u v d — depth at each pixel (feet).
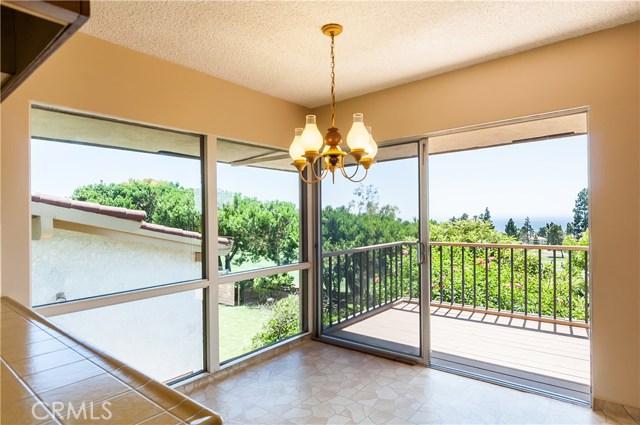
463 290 14.78
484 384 9.00
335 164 6.97
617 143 7.32
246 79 9.78
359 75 9.58
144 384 2.72
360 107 11.18
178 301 8.87
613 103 7.36
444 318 14.11
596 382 7.61
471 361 10.36
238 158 10.43
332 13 6.59
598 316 7.55
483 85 8.91
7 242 6.24
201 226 9.46
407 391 8.66
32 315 4.95
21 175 6.41
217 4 6.22
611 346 7.41
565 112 8.00
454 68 9.23
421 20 6.89
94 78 7.30
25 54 2.44
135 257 8.15
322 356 10.93
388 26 7.08
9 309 5.32
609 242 7.41
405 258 10.60
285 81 9.96
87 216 7.44
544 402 8.08
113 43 7.57
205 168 9.44
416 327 10.36
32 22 2.35
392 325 10.84
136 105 7.93
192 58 8.41
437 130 9.66
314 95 11.14
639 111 7.12
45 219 6.88
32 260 6.73
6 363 3.15
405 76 9.70
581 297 12.78
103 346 7.57
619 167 7.31
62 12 1.93
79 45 7.11
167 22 6.80
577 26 7.25
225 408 7.91
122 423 2.15
